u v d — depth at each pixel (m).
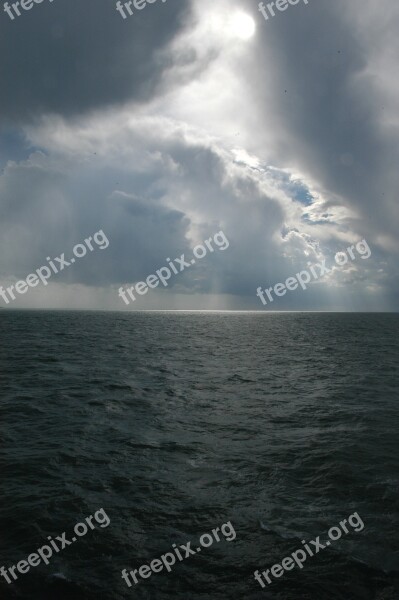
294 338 55.75
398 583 6.23
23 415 14.85
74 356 30.91
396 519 8.02
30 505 8.41
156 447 11.92
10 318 103.25
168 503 8.60
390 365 29.28
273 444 12.27
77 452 11.38
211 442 12.42
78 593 5.93
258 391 19.80
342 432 13.41
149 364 27.98
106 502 8.60
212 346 42.75
